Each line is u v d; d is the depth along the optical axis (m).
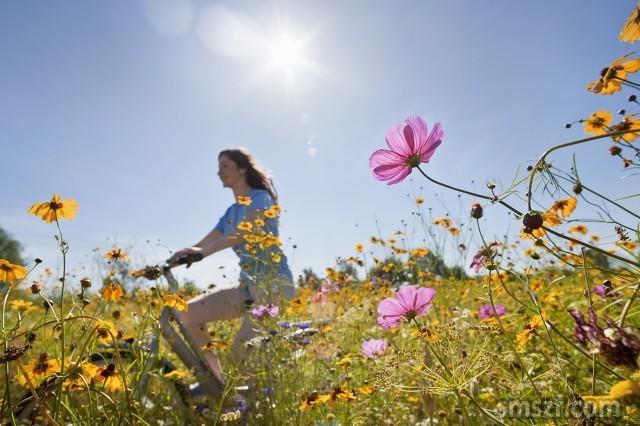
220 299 2.99
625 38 1.24
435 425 1.79
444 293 3.10
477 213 1.29
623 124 1.32
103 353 2.01
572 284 2.52
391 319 1.45
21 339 1.59
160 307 2.25
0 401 1.41
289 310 3.15
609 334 0.75
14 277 1.52
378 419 2.07
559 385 1.60
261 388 2.41
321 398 1.88
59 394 1.34
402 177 1.28
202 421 2.27
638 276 0.97
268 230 3.56
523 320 2.09
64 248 1.41
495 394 1.80
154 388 2.41
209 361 2.74
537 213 0.96
